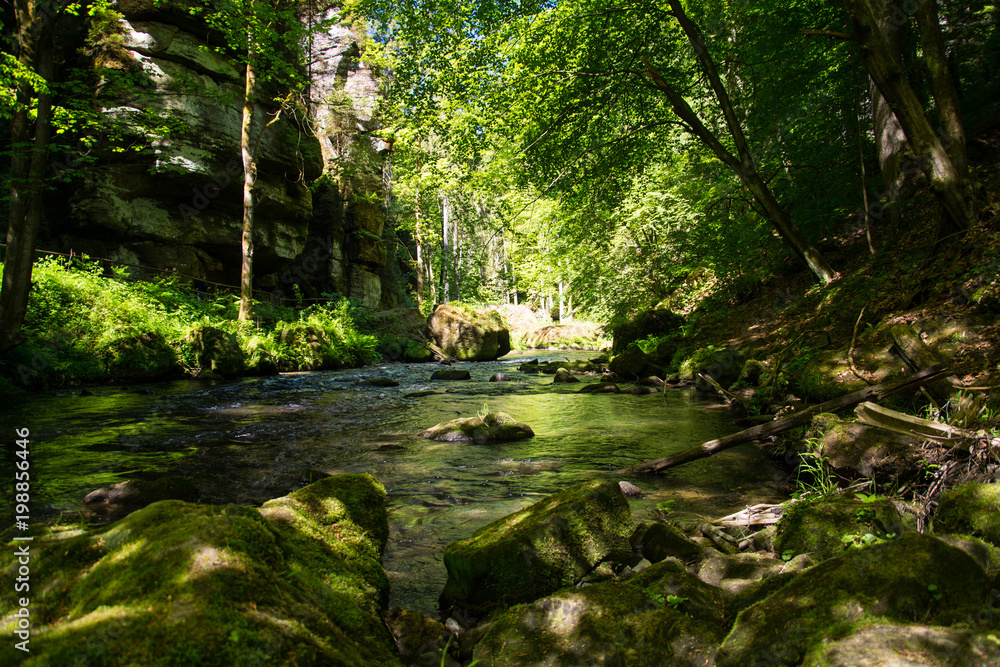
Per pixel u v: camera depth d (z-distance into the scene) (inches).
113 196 676.7
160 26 689.6
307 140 903.1
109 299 539.8
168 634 53.4
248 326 666.8
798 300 464.1
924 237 347.3
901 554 77.8
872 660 60.3
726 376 425.1
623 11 434.3
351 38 984.3
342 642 66.9
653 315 761.0
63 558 71.1
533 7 454.3
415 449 255.9
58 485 191.2
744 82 580.1
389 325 1026.7
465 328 979.9
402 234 1519.4
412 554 137.0
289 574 74.0
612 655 78.2
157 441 267.1
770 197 437.4
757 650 70.0
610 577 115.1
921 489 142.5
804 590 77.1
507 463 228.5
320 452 248.2
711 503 171.8
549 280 911.7
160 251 727.7
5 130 562.9
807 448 191.9
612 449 253.4
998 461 122.6
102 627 54.4
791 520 119.5
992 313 243.8
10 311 396.5
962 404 168.2
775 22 475.8
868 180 470.3
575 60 464.4
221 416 342.6
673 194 696.4
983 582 75.1
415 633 90.4
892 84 288.7
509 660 80.4
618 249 775.7
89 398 398.9
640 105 489.1
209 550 65.7
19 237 399.2
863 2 281.9
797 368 307.7
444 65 476.7
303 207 911.0
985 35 460.8
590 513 120.6
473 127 500.4
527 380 614.2
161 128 597.0
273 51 701.3
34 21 400.8
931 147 290.2
